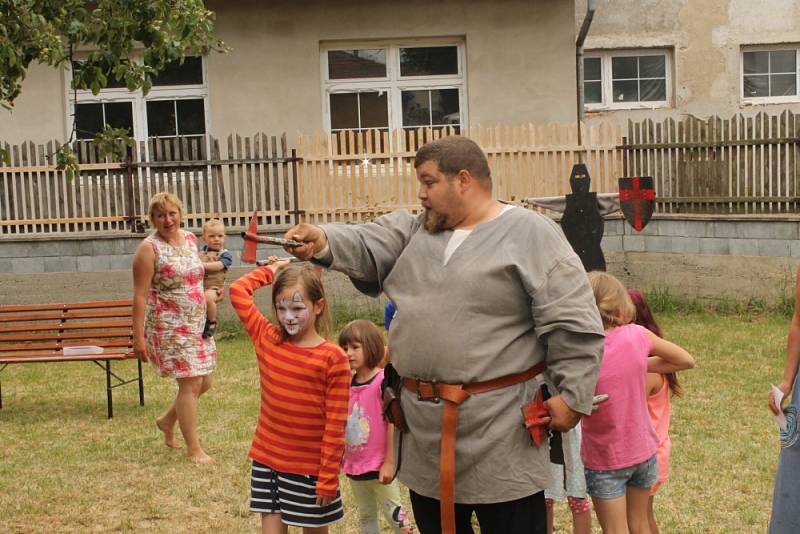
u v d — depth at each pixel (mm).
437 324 3525
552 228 3598
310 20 14688
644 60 17297
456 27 14781
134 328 6996
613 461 4293
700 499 5969
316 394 4438
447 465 3504
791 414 4156
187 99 14859
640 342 4316
